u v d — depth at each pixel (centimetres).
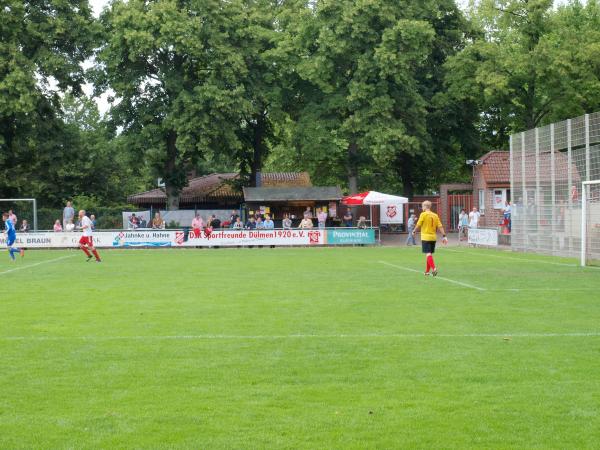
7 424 804
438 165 6212
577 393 905
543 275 2406
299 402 875
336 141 5450
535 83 5631
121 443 743
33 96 4994
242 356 1123
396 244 5119
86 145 6275
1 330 1363
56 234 4588
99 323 1438
